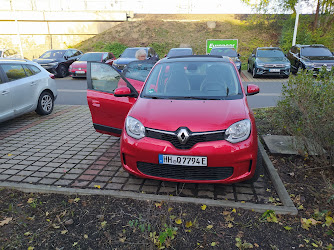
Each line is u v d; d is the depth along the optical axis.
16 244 2.66
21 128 6.38
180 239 2.69
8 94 6.32
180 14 33.56
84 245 2.64
